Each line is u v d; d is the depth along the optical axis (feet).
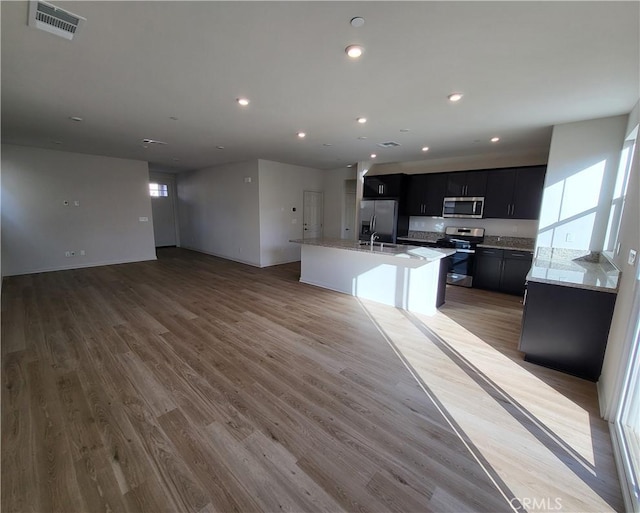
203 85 8.63
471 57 6.83
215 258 25.93
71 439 5.69
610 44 6.12
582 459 5.38
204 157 21.06
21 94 9.38
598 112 10.19
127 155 20.67
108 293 15.20
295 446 5.61
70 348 9.29
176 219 32.76
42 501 4.51
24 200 18.33
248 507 4.46
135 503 4.50
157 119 11.85
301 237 25.21
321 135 14.10
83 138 15.39
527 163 16.99
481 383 7.73
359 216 22.29
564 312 8.17
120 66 7.52
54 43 6.48
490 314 12.91
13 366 8.23
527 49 6.43
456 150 17.10
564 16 5.31
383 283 14.15
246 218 23.07
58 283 16.87
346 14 5.43
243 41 6.39
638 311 5.70
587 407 6.82
